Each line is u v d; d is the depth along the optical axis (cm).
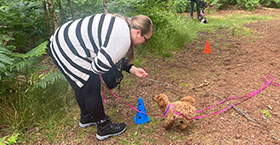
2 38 312
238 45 530
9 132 248
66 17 517
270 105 274
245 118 253
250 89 317
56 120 270
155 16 572
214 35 643
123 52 182
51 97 291
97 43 181
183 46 545
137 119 259
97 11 530
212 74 375
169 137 232
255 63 411
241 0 1178
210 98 300
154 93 321
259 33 632
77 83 197
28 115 263
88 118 251
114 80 237
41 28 514
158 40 512
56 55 192
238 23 801
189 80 357
